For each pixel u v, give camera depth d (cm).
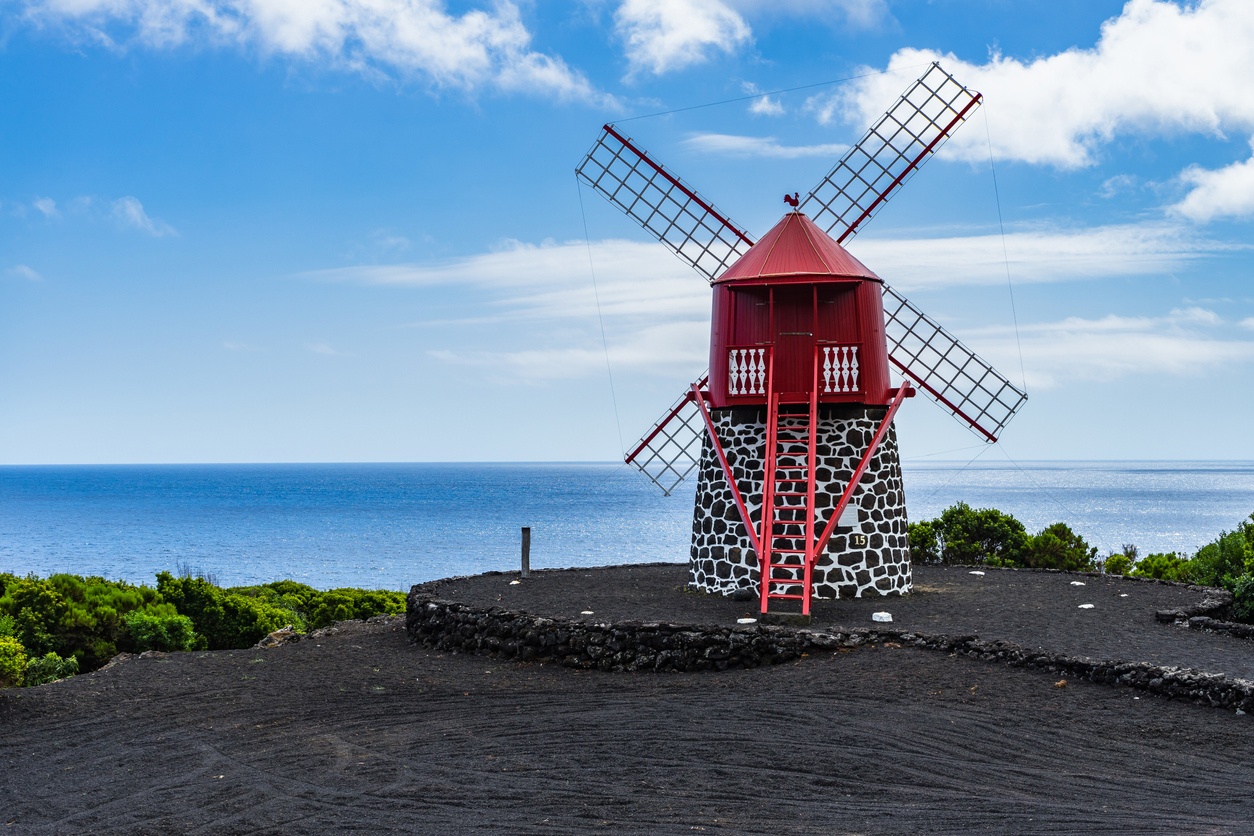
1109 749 1270
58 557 8462
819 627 1867
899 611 2088
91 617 2395
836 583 2266
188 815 1105
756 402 2281
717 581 2355
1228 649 1719
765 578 1995
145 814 1112
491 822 1062
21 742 1414
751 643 1780
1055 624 1939
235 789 1191
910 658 1698
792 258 2283
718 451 2364
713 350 2389
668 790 1155
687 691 1642
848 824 1031
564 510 15738
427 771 1250
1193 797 1102
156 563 7956
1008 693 1495
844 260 2302
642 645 1820
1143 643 1761
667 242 2780
